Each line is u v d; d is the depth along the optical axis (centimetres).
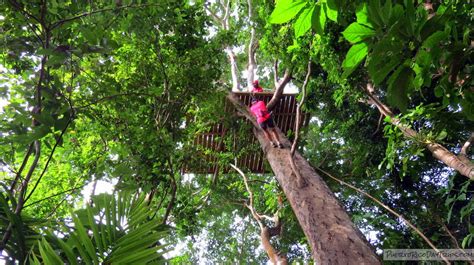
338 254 384
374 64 189
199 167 645
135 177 426
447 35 181
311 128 1024
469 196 721
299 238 998
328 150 941
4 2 291
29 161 626
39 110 263
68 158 593
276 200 811
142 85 480
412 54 192
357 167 856
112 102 418
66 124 269
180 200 597
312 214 470
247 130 828
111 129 455
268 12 661
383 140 824
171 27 489
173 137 500
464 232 748
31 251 207
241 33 980
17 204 245
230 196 987
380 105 645
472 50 202
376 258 377
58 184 641
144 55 477
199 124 679
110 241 220
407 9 184
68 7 303
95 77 409
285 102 857
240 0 886
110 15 332
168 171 460
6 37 303
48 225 264
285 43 645
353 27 190
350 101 752
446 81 214
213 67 519
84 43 272
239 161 924
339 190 913
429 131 582
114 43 283
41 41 284
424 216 796
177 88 490
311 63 589
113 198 245
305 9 219
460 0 212
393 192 860
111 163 456
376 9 184
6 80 393
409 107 733
